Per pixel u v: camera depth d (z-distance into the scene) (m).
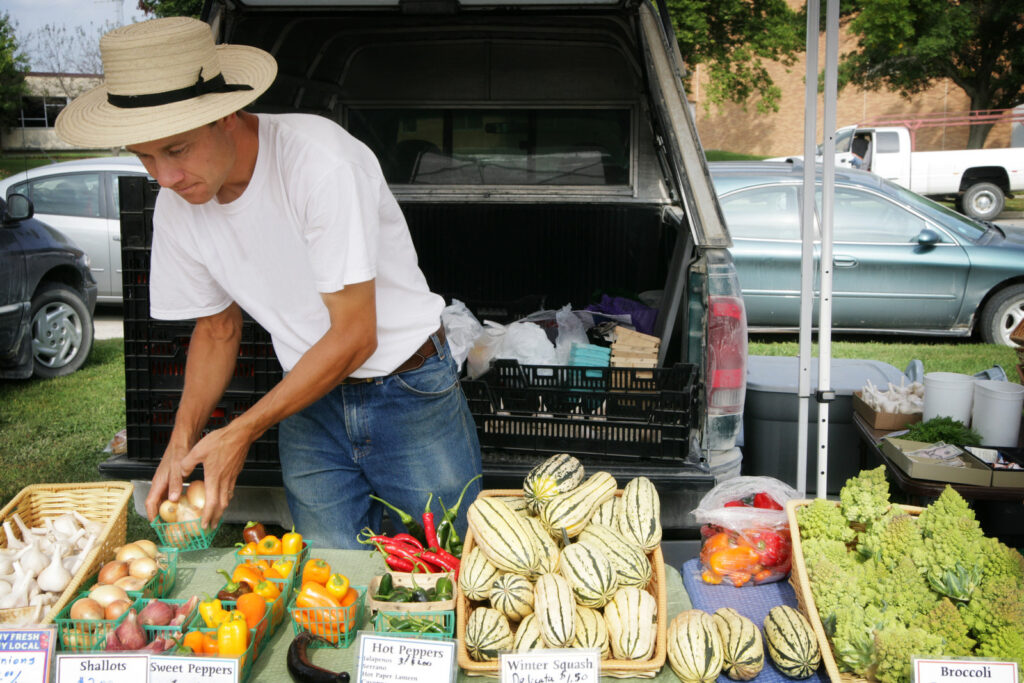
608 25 4.70
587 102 5.00
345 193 2.12
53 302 7.49
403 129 5.19
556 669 1.85
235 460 2.25
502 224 5.30
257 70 2.22
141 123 1.92
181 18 2.07
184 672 1.85
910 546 2.28
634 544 2.28
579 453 3.46
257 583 2.14
